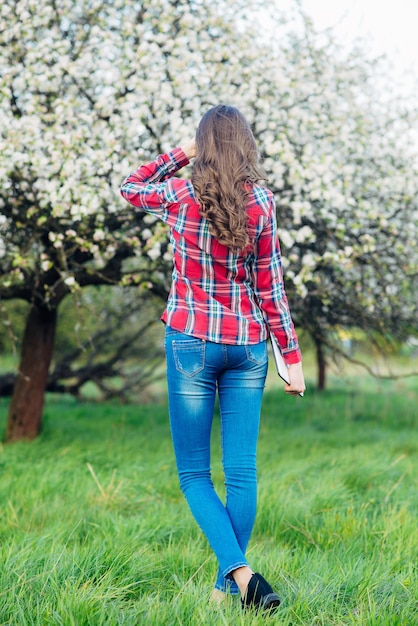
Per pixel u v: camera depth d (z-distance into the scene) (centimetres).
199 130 225
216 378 228
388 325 620
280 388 1011
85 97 516
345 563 271
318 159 470
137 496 388
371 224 534
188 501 228
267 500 348
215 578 254
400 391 1051
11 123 450
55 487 399
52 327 600
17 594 228
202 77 471
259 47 526
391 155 535
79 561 254
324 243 538
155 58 475
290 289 524
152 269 505
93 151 446
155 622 208
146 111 462
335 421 720
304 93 514
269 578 256
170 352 224
